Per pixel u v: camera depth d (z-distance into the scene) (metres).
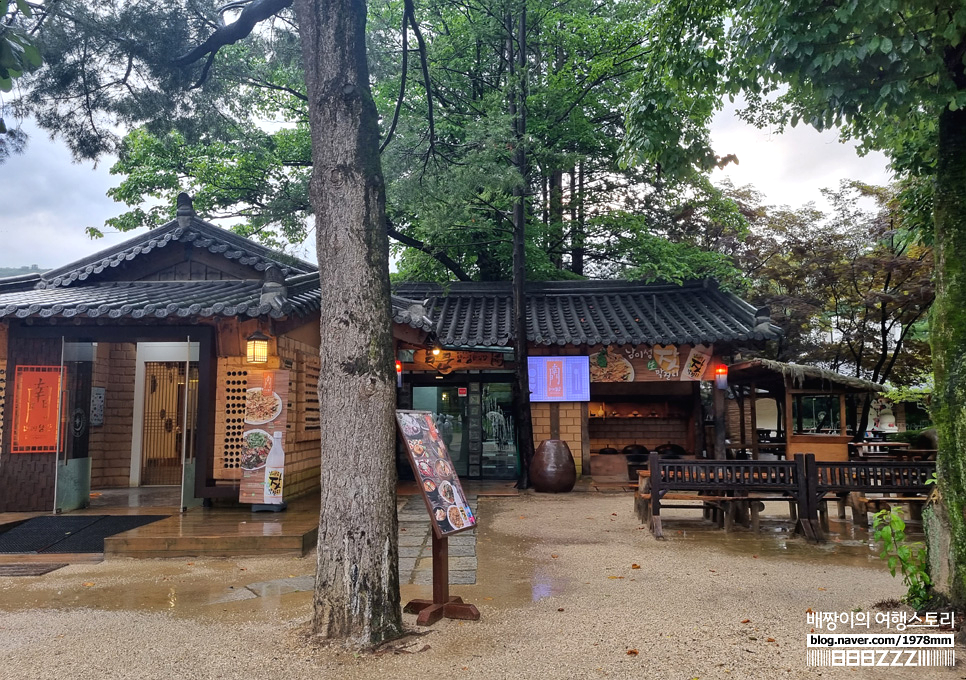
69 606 5.16
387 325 4.40
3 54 3.53
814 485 7.89
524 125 12.77
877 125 5.98
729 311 13.84
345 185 4.40
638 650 4.04
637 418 15.36
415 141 8.00
